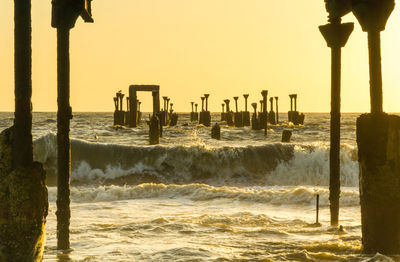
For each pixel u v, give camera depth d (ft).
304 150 267.18
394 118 69.67
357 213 143.64
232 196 173.68
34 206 52.19
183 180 261.44
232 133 600.80
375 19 71.61
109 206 161.58
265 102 574.15
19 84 54.49
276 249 83.41
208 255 78.64
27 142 53.67
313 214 143.84
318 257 74.08
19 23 55.01
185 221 120.78
